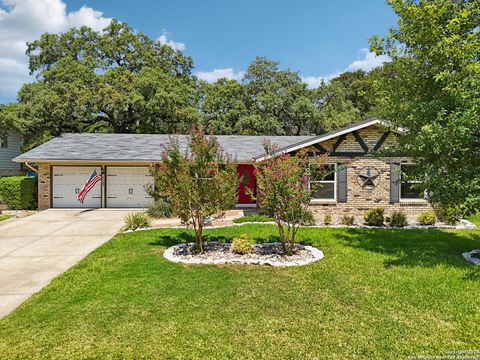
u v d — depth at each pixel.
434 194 7.35
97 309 4.97
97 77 25.12
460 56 6.97
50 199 16.83
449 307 5.00
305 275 6.48
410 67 8.27
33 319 4.68
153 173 8.38
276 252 8.23
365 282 6.05
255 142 19.48
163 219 13.77
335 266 7.06
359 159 13.28
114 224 12.48
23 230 11.34
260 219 12.93
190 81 34.09
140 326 4.45
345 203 13.29
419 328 4.38
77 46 28.91
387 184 13.31
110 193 17.19
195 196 7.99
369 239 9.72
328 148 13.20
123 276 6.45
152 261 7.45
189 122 27.17
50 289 5.82
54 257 8.03
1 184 16.02
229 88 32.34
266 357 3.74
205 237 9.96
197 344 4.02
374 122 12.59
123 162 16.27
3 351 3.89
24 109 22.70
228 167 8.40
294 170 7.96
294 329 4.36
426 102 7.60
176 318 4.67
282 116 32.88
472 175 6.82
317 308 4.98
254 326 4.45
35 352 3.86
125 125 27.94
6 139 23.95
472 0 7.62
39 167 16.69
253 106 32.06
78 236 10.41
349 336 4.18
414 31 7.97
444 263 7.25
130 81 25.47
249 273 6.61
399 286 5.85
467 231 10.91
